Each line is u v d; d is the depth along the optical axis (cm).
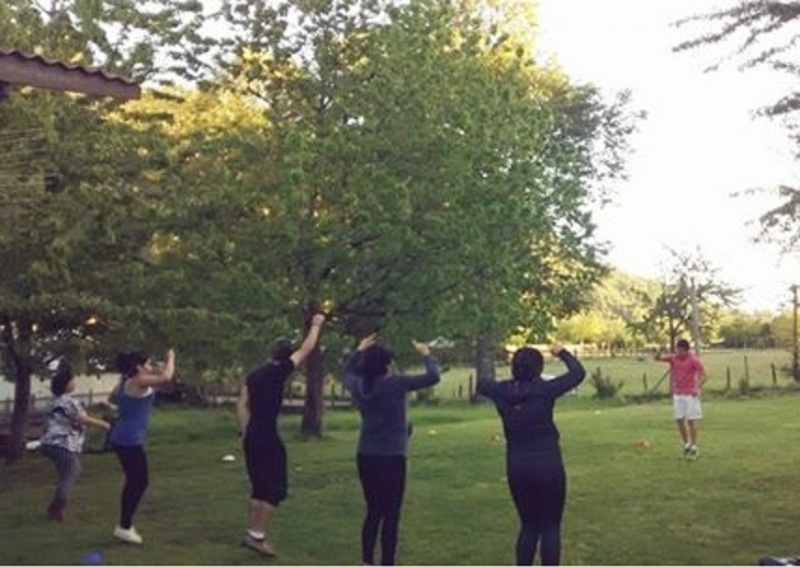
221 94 2103
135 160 1697
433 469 1488
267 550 955
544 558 755
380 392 820
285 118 1991
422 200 1833
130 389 1008
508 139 1895
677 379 1530
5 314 1639
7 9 1652
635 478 1349
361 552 932
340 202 1825
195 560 940
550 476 749
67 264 1587
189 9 1914
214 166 1855
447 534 1045
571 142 3509
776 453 1562
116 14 1762
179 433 2497
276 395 957
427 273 1855
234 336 1741
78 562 927
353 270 1920
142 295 1670
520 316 1961
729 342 5784
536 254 2144
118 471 1677
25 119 1494
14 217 1506
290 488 1362
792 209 1622
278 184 1869
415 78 1889
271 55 2047
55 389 1176
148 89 1883
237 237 1823
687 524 1069
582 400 3409
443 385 4206
